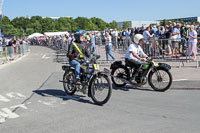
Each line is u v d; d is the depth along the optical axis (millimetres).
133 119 4641
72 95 6699
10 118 4918
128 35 17906
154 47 12195
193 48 11008
